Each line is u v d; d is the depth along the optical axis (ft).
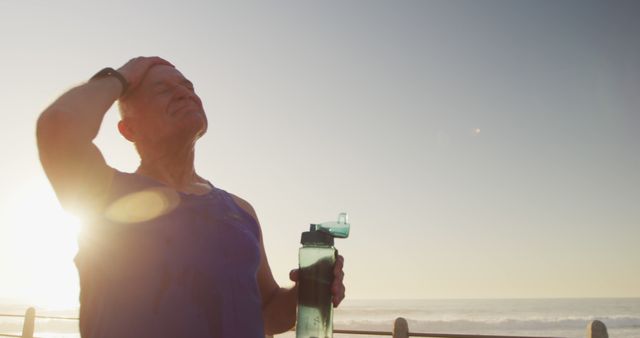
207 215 4.91
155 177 5.19
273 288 6.14
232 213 5.24
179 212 4.75
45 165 4.29
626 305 392.68
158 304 4.32
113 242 4.49
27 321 29.60
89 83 4.67
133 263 4.43
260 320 5.01
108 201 4.55
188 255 4.56
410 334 19.63
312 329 5.08
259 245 5.69
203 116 5.39
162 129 5.08
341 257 5.41
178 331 4.30
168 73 5.29
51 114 4.16
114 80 4.82
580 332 201.77
